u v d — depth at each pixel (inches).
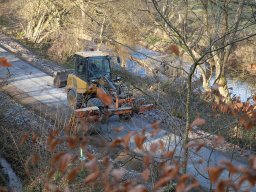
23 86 820.0
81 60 609.3
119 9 951.0
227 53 688.4
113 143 140.1
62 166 137.9
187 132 263.3
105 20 1011.3
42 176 347.9
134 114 638.5
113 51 962.1
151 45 1151.6
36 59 1028.5
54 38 1247.5
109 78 610.9
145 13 860.6
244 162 465.4
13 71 922.7
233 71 1080.2
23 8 1314.0
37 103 717.9
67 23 1157.1
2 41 1201.4
